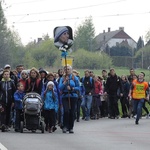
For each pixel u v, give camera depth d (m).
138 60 178.88
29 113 36.28
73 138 33.41
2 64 148.75
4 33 148.75
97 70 150.62
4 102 37.72
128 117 55.66
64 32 39.12
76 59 159.88
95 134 36.44
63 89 36.94
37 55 171.00
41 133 36.62
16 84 41.88
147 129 41.19
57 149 27.83
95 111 53.22
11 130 38.94
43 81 41.38
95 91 53.16
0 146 28.39
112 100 54.41
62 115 38.78
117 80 54.44
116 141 32.12
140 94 46.38
